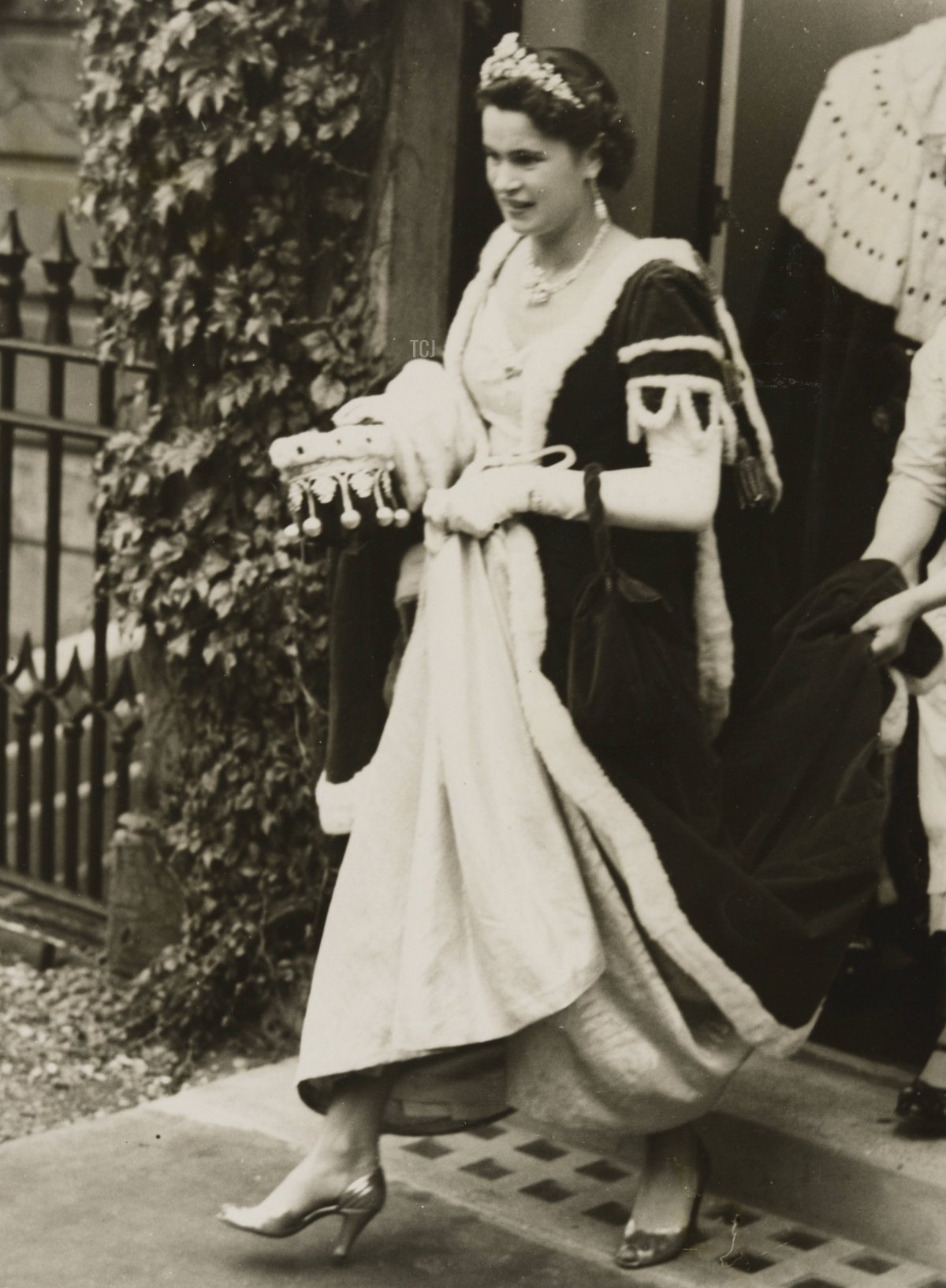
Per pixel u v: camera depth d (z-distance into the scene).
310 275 4.57
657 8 4.16
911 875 4.04
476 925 3.27
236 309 4.57
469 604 3.37
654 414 3.27
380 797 3.44
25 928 5.46
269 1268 3.54
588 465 3.33
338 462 3.39
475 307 3.57
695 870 3.31
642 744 3.33
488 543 3.39
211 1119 4.19
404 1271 3.54
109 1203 3.79
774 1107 3.91
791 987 3.35
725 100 4.18
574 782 3.30
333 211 4.52
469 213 4.43
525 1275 3.53
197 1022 4.79
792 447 4.14
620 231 3.47
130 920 5.09
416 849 3.35
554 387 3.37
